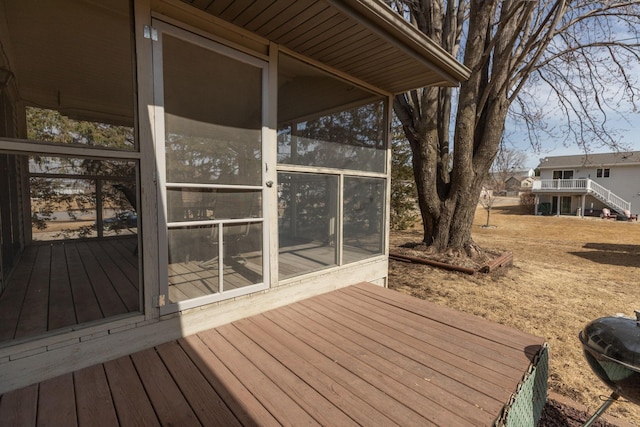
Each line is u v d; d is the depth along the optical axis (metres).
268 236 2.62
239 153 2.41
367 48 2.68
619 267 6.86
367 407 1.49
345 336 2.21
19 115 1.65
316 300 2.94
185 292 2.16
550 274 6.11
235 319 2.44
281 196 2.75
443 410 1.48
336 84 3.20
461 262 5.69
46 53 1.75
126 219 2.26
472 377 1.75
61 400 1.50
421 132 5.78
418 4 5.82
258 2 2.04
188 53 2.10
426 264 5.83
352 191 3.46
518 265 6.76
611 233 12.45
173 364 1.83
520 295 4.73
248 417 1.41
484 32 5.26
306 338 2.17
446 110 6.18
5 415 1.39
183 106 2.09
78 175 2.17
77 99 1.79
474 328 2.37
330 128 3.17
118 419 1.38
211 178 2.26
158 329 2.04
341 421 1.40
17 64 1.69
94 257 2.35
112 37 1.84
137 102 1.89
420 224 12.91
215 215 2.29
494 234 12.20
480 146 5.93
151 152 1.95
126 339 1.91
